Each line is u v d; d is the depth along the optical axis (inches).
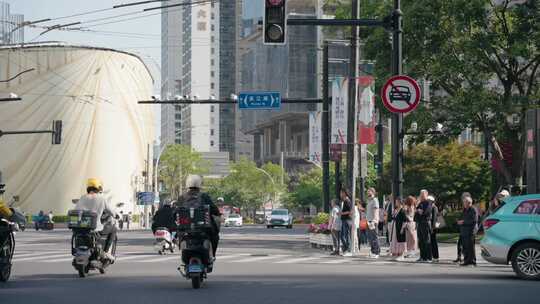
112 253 1266.0
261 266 1472.7
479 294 964.0
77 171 6555.1
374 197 1852.9
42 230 4835.1
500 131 2652.6
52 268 1408.7
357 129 2231.8
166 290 1007.0
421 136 2787.9
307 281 1133.7
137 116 7057.1
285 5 1401.3
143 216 6747.1
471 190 3607.3
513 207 1269.7
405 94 1754.4
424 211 1670.8
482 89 2591.0
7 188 6417.3
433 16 2534.5
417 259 1768.0
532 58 2652.6
